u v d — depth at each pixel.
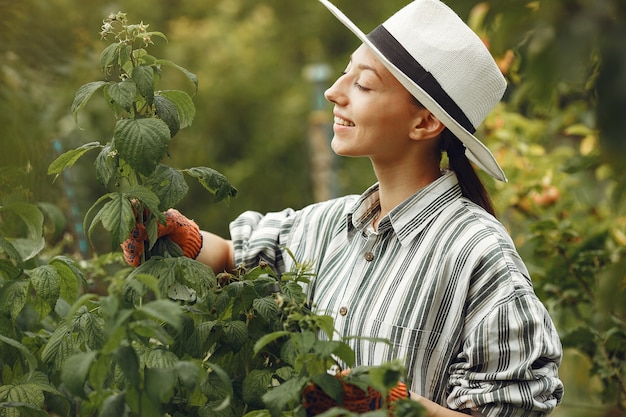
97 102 5.19
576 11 2.92
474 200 2.12
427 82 2.00
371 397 1.68
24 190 2.78
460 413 1.87
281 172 11.12
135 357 1.57
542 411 1.88
